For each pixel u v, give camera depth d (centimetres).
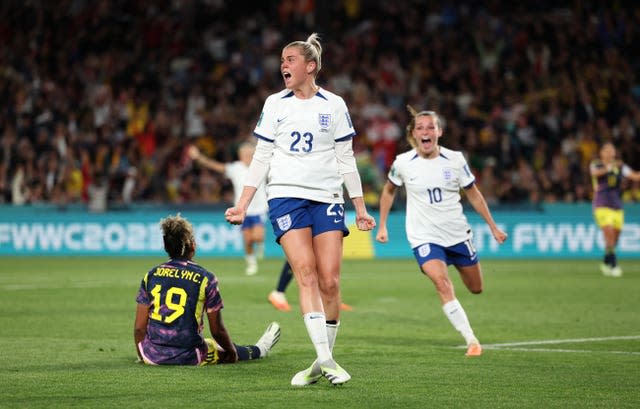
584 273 7150
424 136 3322
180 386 2453
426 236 3334
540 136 10094
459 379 2606
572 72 10888
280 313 4431
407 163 3366
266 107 2553
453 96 10569
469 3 11875
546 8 11988
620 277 6775
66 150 9831
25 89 10569
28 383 2488
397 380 2583
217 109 10462
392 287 5984
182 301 2752
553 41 11256
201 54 11169
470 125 10088
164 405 2211
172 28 11556
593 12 11650
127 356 2980
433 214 3334
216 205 9181
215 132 10200
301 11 11656
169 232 2764
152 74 10956
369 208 9231
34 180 9606
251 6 12319
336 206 2533
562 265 8050
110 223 9206
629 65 11156
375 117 10238
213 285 2756
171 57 11331
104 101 10425
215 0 12112
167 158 9925
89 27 11450
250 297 5259
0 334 3575
